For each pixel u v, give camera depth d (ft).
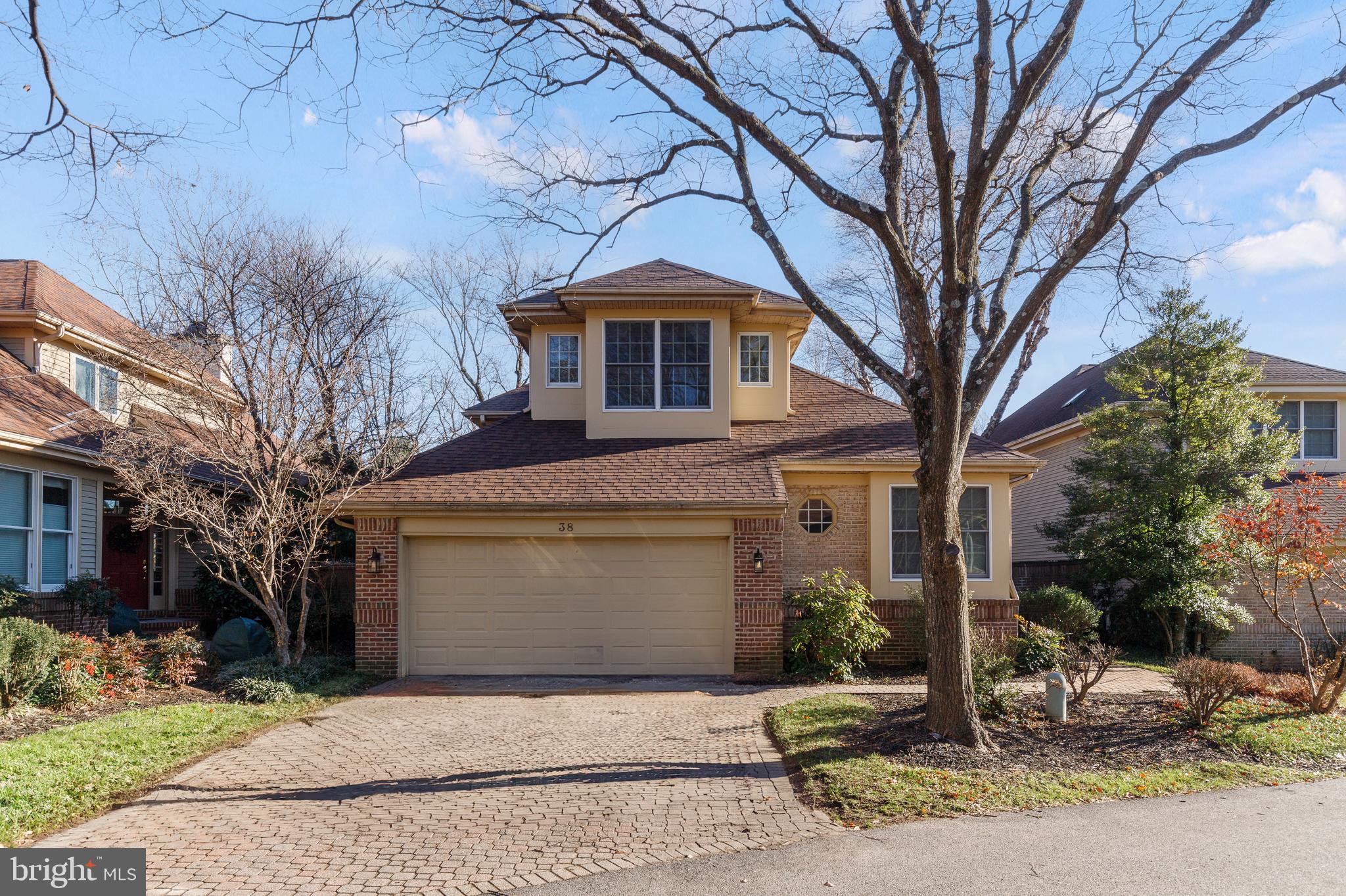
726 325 52.13
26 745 26.94
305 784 25.32
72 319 56.24
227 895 17.62
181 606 63.67
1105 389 74.33
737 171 33.78
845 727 30.96
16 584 42.60
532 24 30.78
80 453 48.03
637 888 18.02
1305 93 29.71
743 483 45.60
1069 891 17.75
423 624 45.57
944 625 29.09
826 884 18.15
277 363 46.34
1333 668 35.37
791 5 32.58
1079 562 59.41
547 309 54.03
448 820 22.30
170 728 30.55
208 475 55.36
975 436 52.29
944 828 21.54
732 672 45.01
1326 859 19.54
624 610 45.65
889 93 31.48
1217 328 54.13
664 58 29.37
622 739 30.86
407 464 48.62
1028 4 34.17
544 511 44.11
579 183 35.01
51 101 26.00
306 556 42.88
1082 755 28.09
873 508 49.32
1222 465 52.60
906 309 44.88
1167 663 51.98
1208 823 22.04
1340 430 69.00
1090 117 35.04
